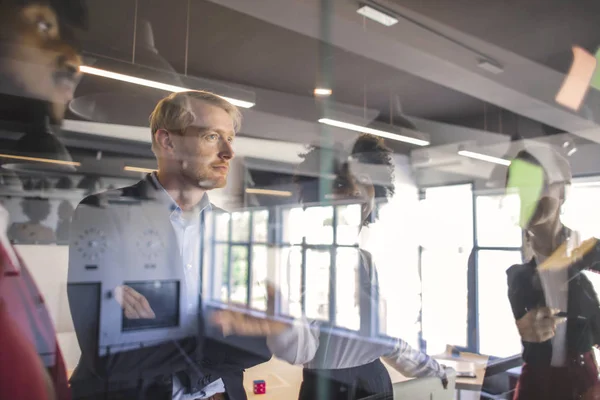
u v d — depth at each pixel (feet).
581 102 4.69
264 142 2.35
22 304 1.47
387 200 2.87
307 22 3.18
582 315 3.54
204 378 1.91
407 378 2.80
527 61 4.51
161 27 2.63
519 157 3.77
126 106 1.79
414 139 3.34
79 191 1.62
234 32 2.92
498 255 3.30
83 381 1.60
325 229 2.48
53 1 1.75
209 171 1.98
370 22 3.51
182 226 1.88
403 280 2.82
